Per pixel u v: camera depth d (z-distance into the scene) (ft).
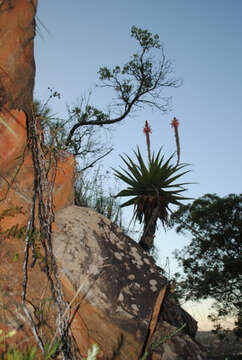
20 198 8.13
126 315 7.50
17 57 7.52
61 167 9.48
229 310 45.75
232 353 33.32
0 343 5.61
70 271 7.63
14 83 7.62
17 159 8.09
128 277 8.39
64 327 6.74
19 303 6.60
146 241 20.66
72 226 8.81
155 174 23.71
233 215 51.62
